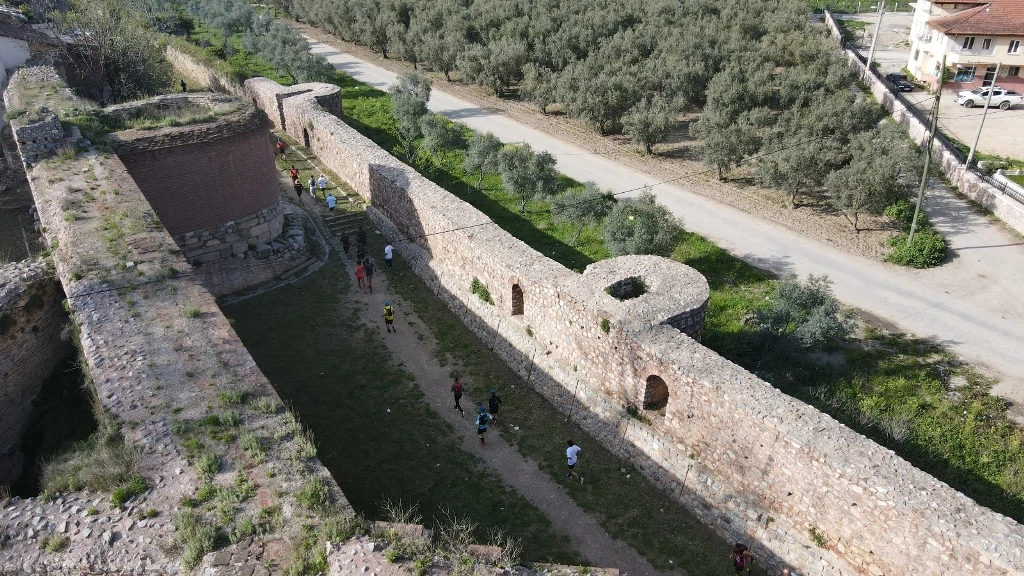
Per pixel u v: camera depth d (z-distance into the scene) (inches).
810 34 1947.6
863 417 724.0
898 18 3016.7
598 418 750.5
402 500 669.3
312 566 392.2
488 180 1417.3
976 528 476.4
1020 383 811.4
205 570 389.7
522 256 856.9
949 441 708.7
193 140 917.2
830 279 1039.0
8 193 1224.8
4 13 1505.9
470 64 1969.7
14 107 1041.5
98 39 1515.7
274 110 1657.2
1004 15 1845.5
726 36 1898.4
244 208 1000.2
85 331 579.8
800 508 574.2
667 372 655.8
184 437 480.4
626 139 1649.9
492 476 704.4
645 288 794.2
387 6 2407.7
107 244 694.5
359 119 1763.0
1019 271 1050.7
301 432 498.0
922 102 1846.7
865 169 1163.3
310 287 1037.8
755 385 610.5
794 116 1423.5
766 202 1309.1
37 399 693.3
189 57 2122.3
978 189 1278.3
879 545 522.0
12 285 661.3
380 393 822.5
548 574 418.3
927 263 1067.9
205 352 565.0
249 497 438.0
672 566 607.2
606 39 1931.6
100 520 426.6
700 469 652.7
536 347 834.8
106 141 895.7
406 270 1088.8
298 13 3110.2
